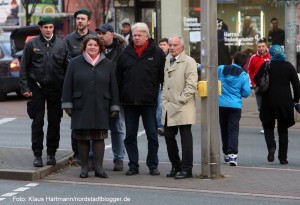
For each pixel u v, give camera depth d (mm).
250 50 51781
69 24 62594
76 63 22250
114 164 24062
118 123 23609
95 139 22391
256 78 25875
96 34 23750
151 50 22531
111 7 63688
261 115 25984
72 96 22234
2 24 68188
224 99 25094
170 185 21422
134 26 22531
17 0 67062
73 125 22250
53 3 66062
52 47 23172
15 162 24109
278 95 25484
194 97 22219
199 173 23281
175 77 22031
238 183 21719
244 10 51688
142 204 19141
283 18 50969
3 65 46781
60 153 25969
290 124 25766
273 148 25750
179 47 22094
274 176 22938
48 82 23094
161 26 52719
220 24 51812
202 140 22297
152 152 22969
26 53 23109
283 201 19516
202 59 21859
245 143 31094
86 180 22250
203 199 19734
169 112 22078
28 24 62406
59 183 21906
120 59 22594
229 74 25109
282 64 25750
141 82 22422
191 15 52625
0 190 20859
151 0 56406
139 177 22672
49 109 23406
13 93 53344
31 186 21422
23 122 38531
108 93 22297
